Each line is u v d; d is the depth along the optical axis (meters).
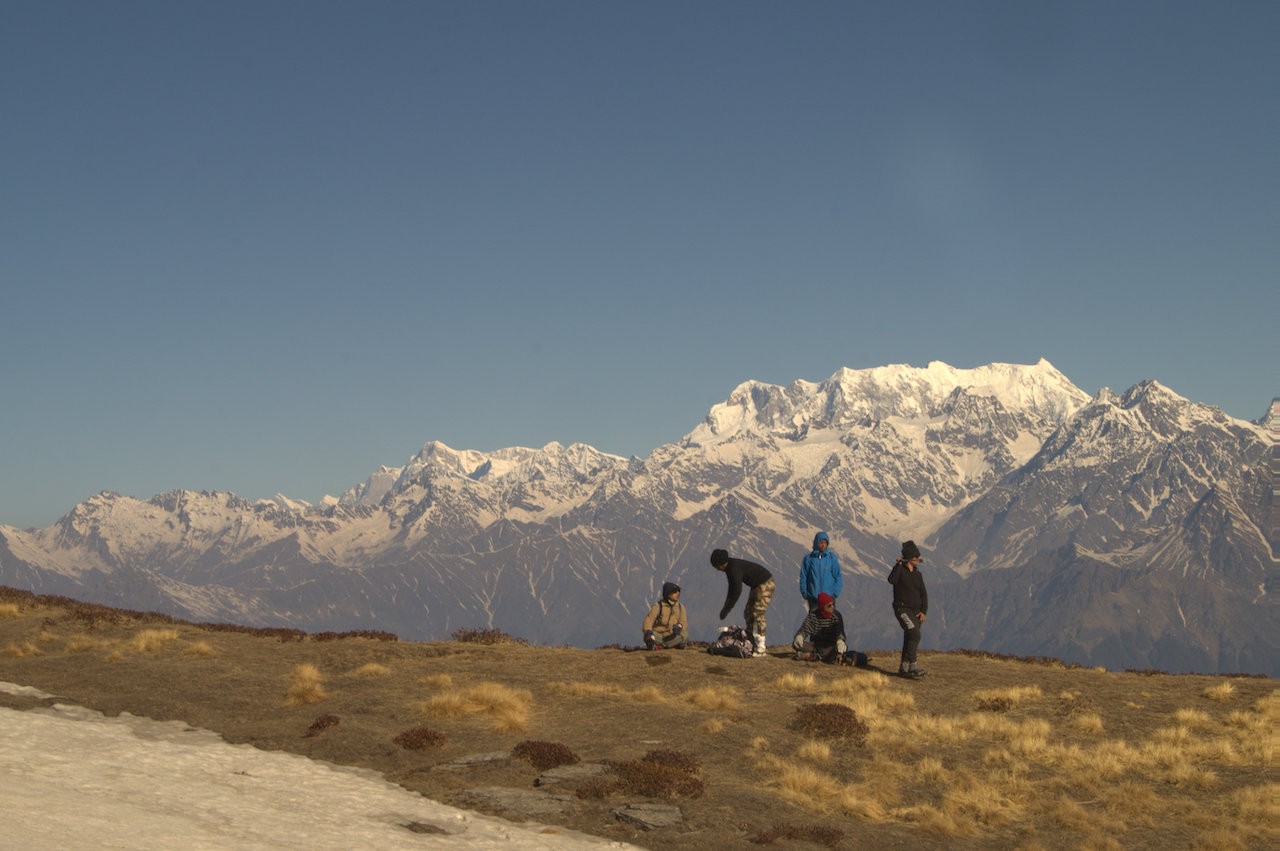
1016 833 15.26
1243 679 27.59
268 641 30.33
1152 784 17.70
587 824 14.63
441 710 20.48
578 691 23.20
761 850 13.86
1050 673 27.66
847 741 19.36
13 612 31.80
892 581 26.41
